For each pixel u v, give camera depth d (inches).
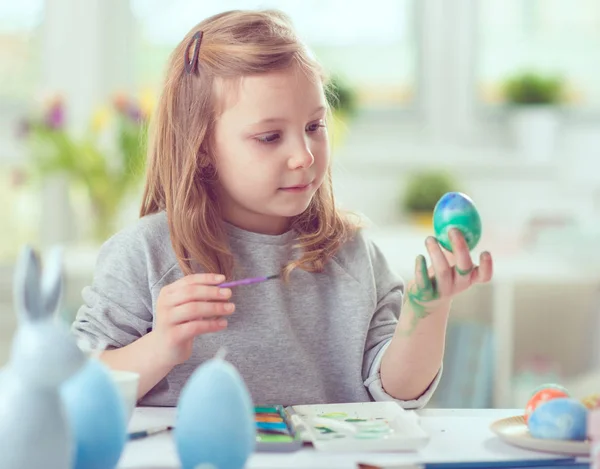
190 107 40.9
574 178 107.9
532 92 112.5
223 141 39.4
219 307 34.4
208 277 34.7
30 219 107.7
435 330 37.4
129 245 41.6
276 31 40.4
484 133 117.0
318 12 112.4
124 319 40.4
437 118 116.5
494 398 87.6
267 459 28.0
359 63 114.3
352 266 44.2
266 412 33.9
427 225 107.9
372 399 41.9
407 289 37.0
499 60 115.9
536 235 98.9
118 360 35.5
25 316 22.3
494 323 88.7
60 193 105.9
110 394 25.1
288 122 38.3
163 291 35.2
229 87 38.9
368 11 113.3
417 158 112.0
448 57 115.5
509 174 112.8
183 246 41.1
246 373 41.1
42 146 98.0
